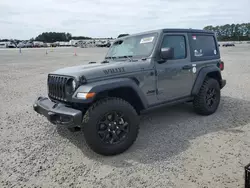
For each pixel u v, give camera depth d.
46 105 3.43
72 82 3.08
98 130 3.05
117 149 3.15
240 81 8.55
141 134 3.87
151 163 2.91
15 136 3.93
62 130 4.18
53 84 3.49
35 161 3.07
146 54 3.82
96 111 2.99
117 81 3.16
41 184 2.56
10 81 9.77
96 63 4.17
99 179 2.61
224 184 2.42
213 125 4.15
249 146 3.27
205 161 2.90
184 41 4.27
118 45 4.54
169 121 4.45
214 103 4.75
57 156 3.20
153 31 3.98
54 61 19.19
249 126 4.04
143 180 2.55
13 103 6.21
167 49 3.58
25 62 18.64
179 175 2.62
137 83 3.50
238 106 5.30
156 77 3.73
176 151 3.21
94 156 3.17
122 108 3.15
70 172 2.78
